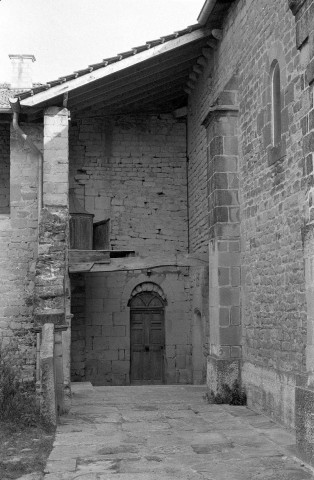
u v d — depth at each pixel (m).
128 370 16.59
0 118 13.66
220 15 12.48
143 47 12.83
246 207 10.75
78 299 16.64
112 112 16.58
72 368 16.41
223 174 11.27
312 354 6.51
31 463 6.58
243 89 10.98
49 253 11.02
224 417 9.41
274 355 9.16
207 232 14.40
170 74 15.05
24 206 13.46
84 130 16.95
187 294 16.83
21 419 8.39
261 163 9.84
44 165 12.93
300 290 8.12
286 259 8.66
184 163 17.19
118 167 17.02
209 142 11.84
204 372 14.44
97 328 16.66
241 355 11.01
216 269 11.22
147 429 8.49
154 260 13.95
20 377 12.34
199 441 7.71
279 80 9.20
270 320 9.37
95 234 16.70
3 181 15.91
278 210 9.01
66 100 12.92
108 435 8.06
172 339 16.70
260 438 7.85
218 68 13.00
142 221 16.92
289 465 6.53
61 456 6.91
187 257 14.02
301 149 8.05
